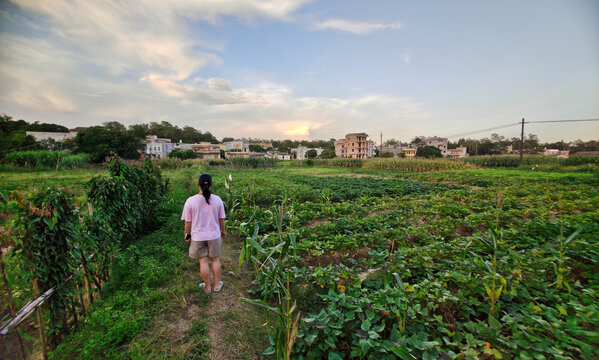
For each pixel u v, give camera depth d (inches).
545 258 166.6
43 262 112.5
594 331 107.8
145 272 169.0
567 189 512.4
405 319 112.7
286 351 90.7
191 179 690.2
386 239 229.9
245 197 388.8
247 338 125.3
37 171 1018.7
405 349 93.7
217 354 115.1
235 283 175.3
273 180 645.3
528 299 133.3
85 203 185.5
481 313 132.3
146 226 285.4
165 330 127.3
